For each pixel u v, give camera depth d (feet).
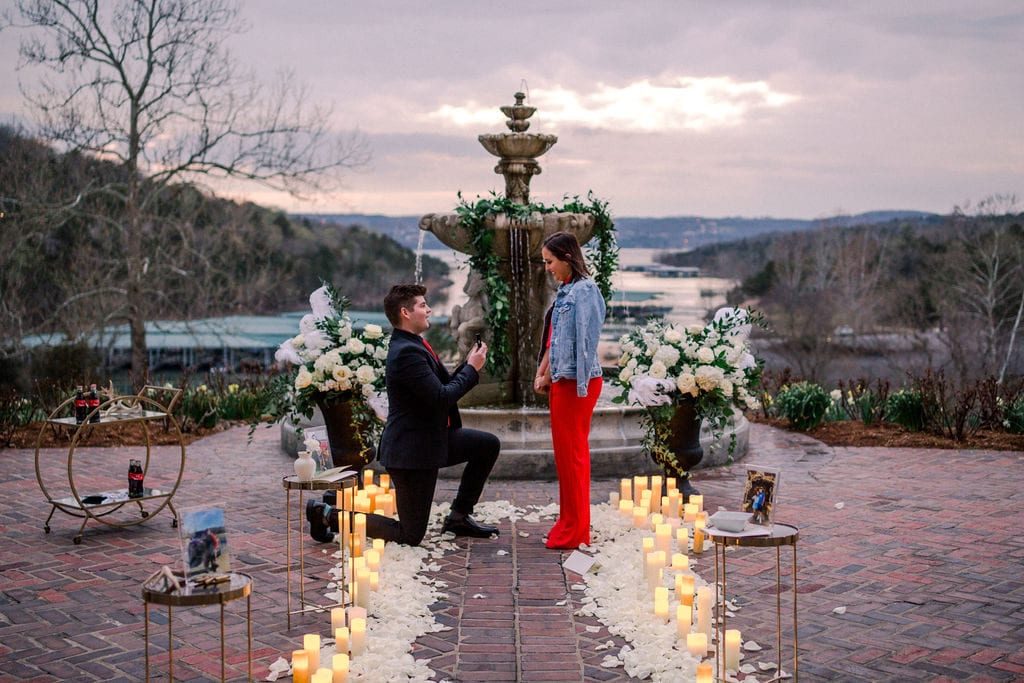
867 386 41.04
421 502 19.85
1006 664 14.02
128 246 73.15
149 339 93.81
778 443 34.04
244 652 14.64
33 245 72.79
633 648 14.88
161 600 10.94
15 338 67.77
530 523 22.56
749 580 18.21
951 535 21.31
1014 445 32.32
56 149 72.33
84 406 22.08
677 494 22.52
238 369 54.03
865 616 16.15
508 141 31.71
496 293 30.60
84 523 21.03
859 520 22.72
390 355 19.65
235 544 20.81
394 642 14.70
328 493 21.98
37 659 14.32
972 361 96.07
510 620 16.16
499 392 32.63
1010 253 96.37
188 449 33.47
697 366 23.61
